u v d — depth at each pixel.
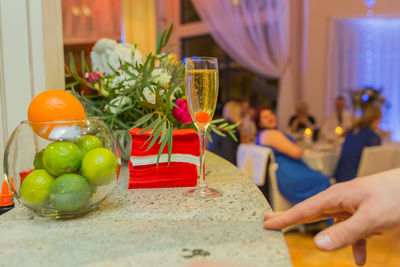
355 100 5.25
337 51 6.13
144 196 0.78
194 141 0.86
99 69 1.16
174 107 0.91
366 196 0.45
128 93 0.96
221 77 6.40
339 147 3.65
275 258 0.46
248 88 6.34
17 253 0.49
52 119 0.62
